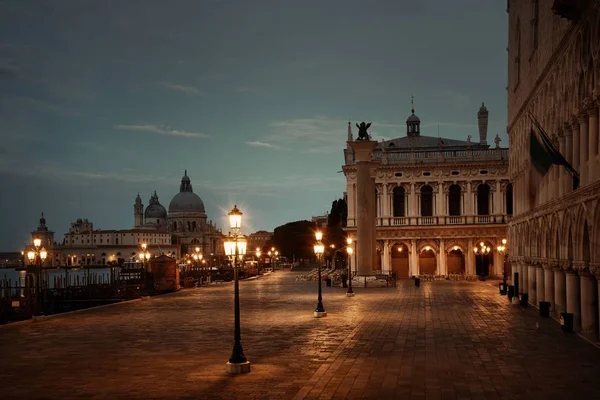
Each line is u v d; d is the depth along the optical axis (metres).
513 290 63.34
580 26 37.50
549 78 48.06
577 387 24.47
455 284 97.44
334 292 81.75
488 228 121.19
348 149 128.75
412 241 123.50
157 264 95.88
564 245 43.41
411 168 123.69
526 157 60.91
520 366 28.73
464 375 26.95
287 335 40.22
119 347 36.50
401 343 35.91
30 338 40.97
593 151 35.91
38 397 24.55
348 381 26.14
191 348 35.69
